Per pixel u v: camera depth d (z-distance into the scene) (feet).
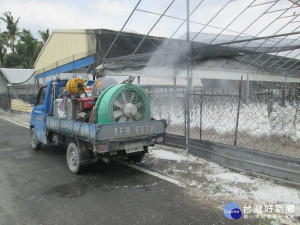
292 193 13.03
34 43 117.80
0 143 28.22
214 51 26.45
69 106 17.97
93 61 38.47
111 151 15.43
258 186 14.06
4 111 77.30
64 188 14.62
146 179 15.85
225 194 13.28
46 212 11.76
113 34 36.50
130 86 16.49
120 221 10.88
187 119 21.30
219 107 26.86
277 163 14.38
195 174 16.39
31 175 16.99
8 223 10.80
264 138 21.81
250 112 24.17
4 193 13.96
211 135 24.02
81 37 42.60
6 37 120.88
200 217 11.10
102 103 15.85
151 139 17.02
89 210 11.90
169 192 13.79
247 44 30.89
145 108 17.52
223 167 17.44
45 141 21.89
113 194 13.67
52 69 59.57
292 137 20.90
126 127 15.60
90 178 16.26
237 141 21.71
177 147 22.54
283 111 23.79
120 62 30.12
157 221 10.83
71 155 17.63
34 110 24.18
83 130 15.53
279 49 31.48
